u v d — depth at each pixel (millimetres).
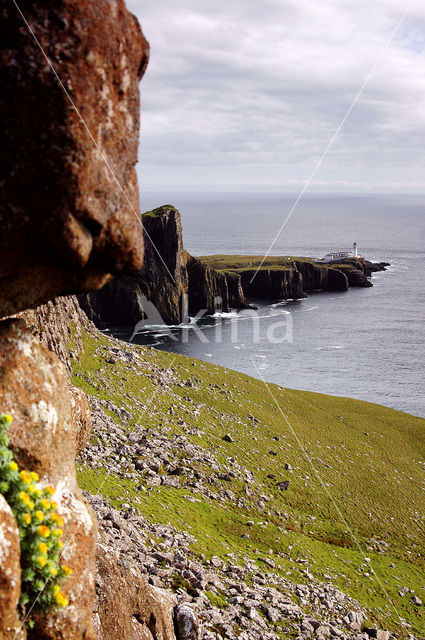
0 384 7070
